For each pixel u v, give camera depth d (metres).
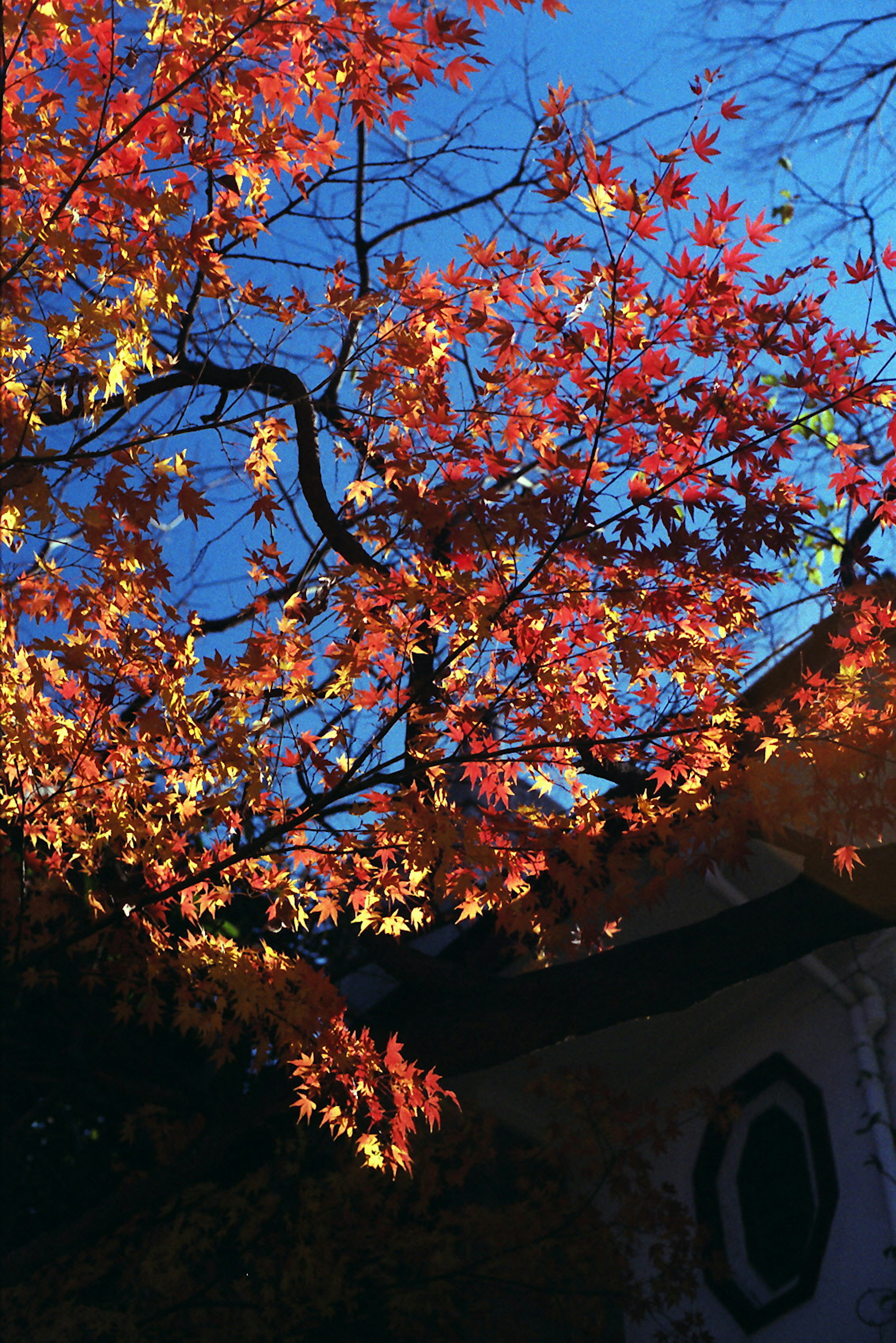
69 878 5.64
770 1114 7.20
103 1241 6.34
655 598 3.81
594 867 4.16
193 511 3.58
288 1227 6.62
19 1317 5.67
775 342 3.39
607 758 4.05
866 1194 6.19
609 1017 4.38
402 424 4.01
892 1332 5.68
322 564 4.77
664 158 3.04
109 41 3.10
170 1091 6.82
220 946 4.39
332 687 4.03
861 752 3.75
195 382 3.96
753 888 6.85
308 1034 4.21
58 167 3.22
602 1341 6.97
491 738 4.16
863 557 3.90
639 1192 7.09
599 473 3.54
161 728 4.08
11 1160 7.89
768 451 3.56
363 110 3.45
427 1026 4.52
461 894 4.23
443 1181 7.42
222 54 3.22
